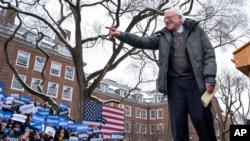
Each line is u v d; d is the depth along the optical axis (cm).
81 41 1459
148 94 5934
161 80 240
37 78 3494
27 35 3459
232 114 2683
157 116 5309
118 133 1198
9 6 1371
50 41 3888
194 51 232
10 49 3238
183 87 230
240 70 244
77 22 1409
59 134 936
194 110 221
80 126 1030
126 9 1658
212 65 222
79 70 1430
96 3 1562
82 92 1409
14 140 779
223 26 1588
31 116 943
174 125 231
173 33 254
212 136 218
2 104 898
